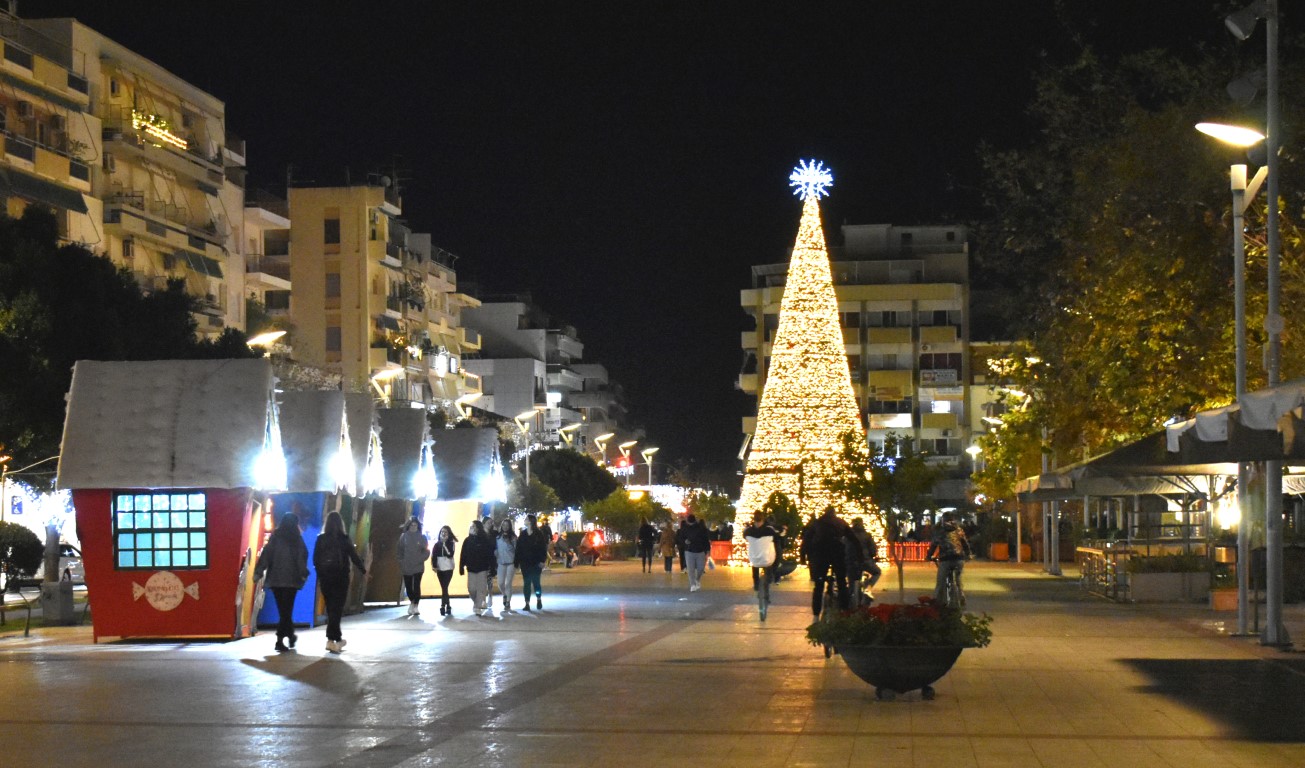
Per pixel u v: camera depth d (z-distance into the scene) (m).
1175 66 27.23
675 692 15.39
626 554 72.31
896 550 31.14
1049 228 28.83
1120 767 10.91
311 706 14.48
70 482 22.11
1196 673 17.09
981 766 10.97
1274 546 20.59
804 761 11.21
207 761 11.34
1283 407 13.53
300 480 25.28
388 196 95.12
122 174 59.78
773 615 27.42
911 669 14.52
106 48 59.06
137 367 22.72
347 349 90.81
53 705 14.67
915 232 109.88
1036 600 32.44
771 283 108.31
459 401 90.25
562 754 11.58
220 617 22.42
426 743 12.14
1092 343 27.25
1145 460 25.27
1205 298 25.64
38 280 35.09
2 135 49.88
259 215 74.56
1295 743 11.98
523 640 22.00
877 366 105.25
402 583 31.92
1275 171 19.91
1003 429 52.91
